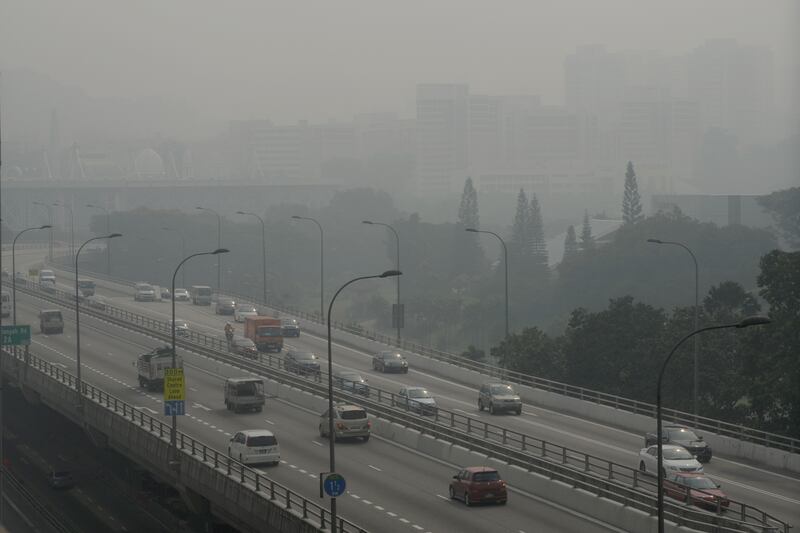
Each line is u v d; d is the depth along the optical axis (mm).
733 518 50125
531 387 96938
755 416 87438
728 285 107812
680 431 70125
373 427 78938
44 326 134250
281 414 86375
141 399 92000
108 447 87312
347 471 65312
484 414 87625
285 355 115688
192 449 66562
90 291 171625
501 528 51406
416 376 109500
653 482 58531
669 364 97375
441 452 69750
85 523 79312
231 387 87312
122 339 130500
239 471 63094
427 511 54969
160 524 76875
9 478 93938
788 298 84750
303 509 50938
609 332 104562
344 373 96188
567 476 57500
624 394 98875
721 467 67125
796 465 65500
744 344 85688
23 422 120375
